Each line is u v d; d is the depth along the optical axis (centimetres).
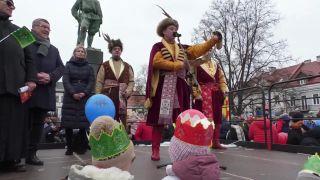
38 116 552
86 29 1163
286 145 753
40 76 535
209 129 228
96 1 1190
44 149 829
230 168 507
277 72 3791
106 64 691
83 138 702
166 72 546
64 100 676
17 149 472
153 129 563
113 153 205
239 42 3703
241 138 954
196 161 221
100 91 684
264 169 498
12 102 471
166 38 553
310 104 1277
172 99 539
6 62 469
